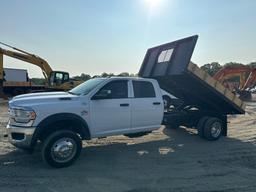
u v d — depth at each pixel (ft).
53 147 19.93
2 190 16.17
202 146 27.89
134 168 20.47
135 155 24.06
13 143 20.43
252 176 19.24
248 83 99.71
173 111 32.83
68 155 20.53
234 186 17.31
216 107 33.65
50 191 16.10
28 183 17.28
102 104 23.17
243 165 21.80
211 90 30.09
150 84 26.81
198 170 20.27
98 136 23.15
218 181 18.15
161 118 27.25
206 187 17.07
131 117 25.02
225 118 32.76
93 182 17.53
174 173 19.51
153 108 26.48
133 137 28.40
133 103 25.09
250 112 60.18
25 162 21.42
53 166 20.03
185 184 17.47
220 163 22.17
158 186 17.02
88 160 22.33
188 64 27.27
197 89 31.42
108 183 17.39
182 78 29.96
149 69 33.81
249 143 29.53
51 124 20.88
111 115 23.68
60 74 96.02
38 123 19.85
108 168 20.36
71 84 96.68
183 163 21.95
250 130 37.52
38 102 20.47
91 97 22.71
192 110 32.71
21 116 20.08
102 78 24.94
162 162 22.12
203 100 33.45
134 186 16.94
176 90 34.73
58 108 20.74
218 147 27.50
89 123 22.44
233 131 36.73
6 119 43.60
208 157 23.84
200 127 30.68
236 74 99.25
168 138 31.42
